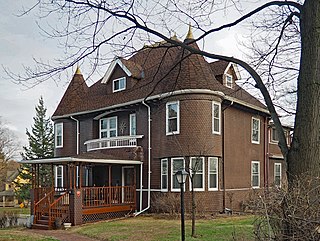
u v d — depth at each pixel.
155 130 21.41
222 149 21.47
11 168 63.75
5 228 19.73
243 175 23.52
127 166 22.53
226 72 23.12
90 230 15.65
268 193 4.94
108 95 24.69
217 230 13.72
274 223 4.52
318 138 5.09
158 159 21.09
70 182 19.75
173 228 14.84
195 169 15.14
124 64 23.16
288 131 16.11
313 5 5.26
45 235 15.06
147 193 21.45
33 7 6.02
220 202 20.62
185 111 19.94
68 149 26.89
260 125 26.17
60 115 27.22
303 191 4.41
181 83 19.78
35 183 23.45
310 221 4.19
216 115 20.81
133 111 23.08
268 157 26.77
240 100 22.70
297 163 5.16
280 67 8.46
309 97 5.18
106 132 24.75
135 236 13.53
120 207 20.50
